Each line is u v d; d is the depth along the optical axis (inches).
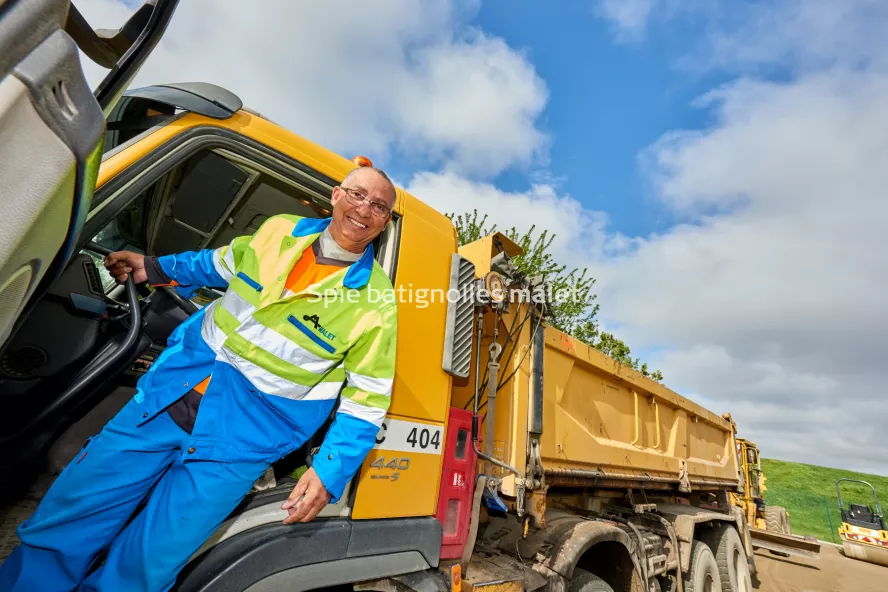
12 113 24.8
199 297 110.0
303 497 52.2
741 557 226.2
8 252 26.4
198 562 51.1
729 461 289.6
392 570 65.7
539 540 112.5
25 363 50.4
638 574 131.3
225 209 78.3
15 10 24.8
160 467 50.9
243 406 52.6
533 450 112.0
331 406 59.6
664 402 206.5
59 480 48.3
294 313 55.1
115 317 66.8
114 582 46.1
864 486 1056.8
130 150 51.5
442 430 78.3
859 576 386.6
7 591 44.5
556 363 133.0
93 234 49.3
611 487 166.1
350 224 58.5
